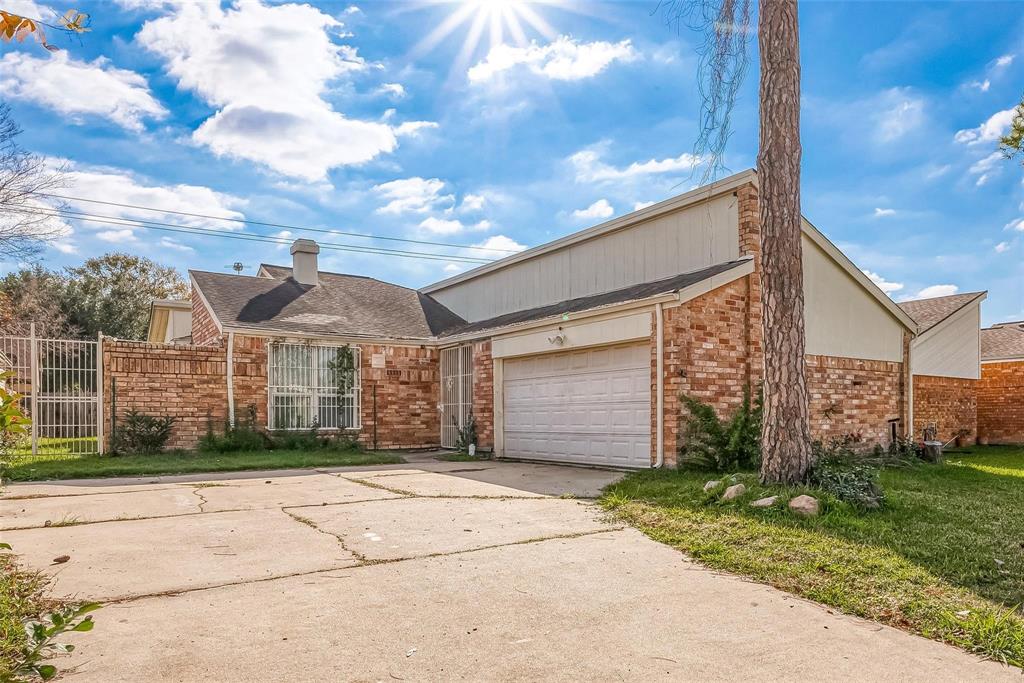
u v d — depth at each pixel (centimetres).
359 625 340
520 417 1322
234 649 306
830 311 1288
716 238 1173
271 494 793
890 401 1430
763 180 725
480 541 536
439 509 686
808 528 551
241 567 452
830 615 362
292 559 475
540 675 281
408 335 1609
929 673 286
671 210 1256
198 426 1307
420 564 462
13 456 1066
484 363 1423
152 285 3712
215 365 1333
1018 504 695
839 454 1135
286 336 1410
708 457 946
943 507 662
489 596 391
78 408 1222
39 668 235
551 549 510
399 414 1556
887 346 1438
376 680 275
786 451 681
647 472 937
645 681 277
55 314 3027
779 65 721
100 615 351
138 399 1255
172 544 520
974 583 405
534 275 1628
